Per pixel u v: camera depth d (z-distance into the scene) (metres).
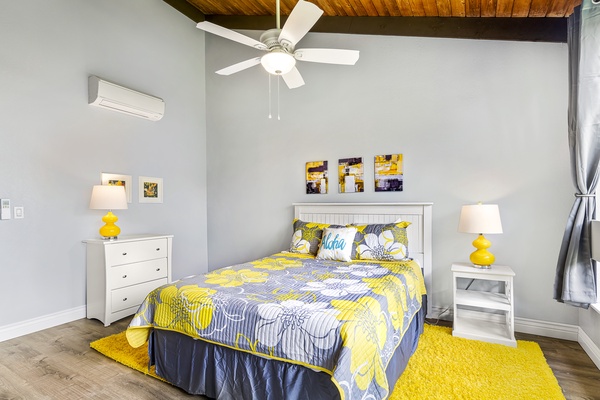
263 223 4.23
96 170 3.39
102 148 3.44
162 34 4.10
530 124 2.85
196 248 4.52
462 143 3.11
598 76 2.09
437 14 3.17
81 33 3.26
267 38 2.15
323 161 3.80
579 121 2.17
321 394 1.52
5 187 2.74
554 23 2.79
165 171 4.12
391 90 3.44
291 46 2.18
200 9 4.44
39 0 2.94
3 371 2.19
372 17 3.52
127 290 3.21
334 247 2.99
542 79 2.82
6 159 2.74
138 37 3.81
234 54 4.46
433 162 3.23
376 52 3.51
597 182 2.18
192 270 4.45
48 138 3.01
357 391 1.41
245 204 4.36
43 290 2.96
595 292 2.17
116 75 3.57
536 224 2.82
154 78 3.99
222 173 4.54
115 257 3.10
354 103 3.63
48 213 3.00
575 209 2.27
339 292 1.96
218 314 1.83
